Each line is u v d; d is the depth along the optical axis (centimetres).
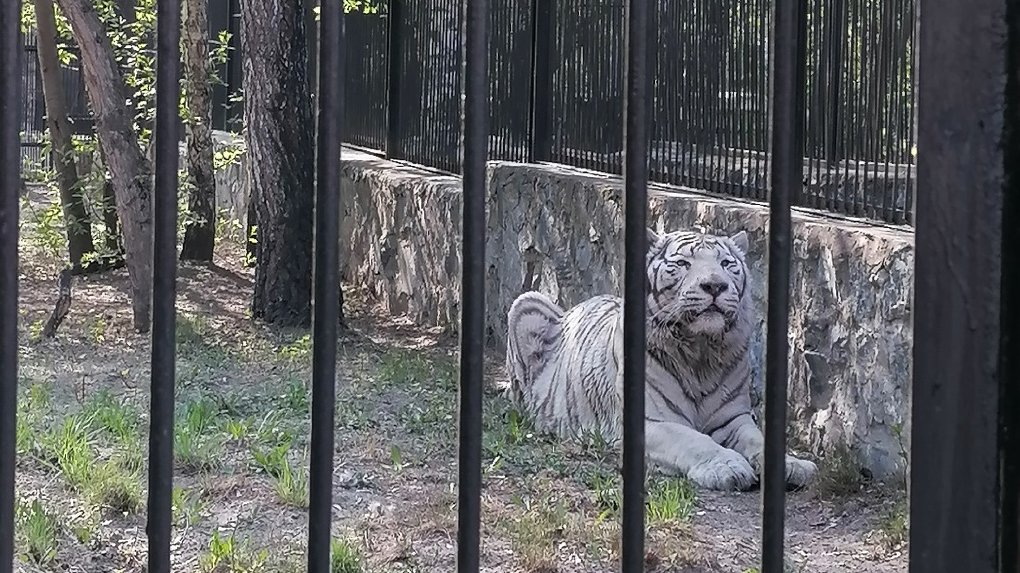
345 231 1425
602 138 1038
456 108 1259
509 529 593
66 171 1271
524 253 1077
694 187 936
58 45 1326
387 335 1141
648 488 670
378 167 1355
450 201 1135
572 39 1078
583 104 1066
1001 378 207
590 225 973
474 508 217
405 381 920
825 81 787
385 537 585
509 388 895
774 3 213
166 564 210
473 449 216
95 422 742
